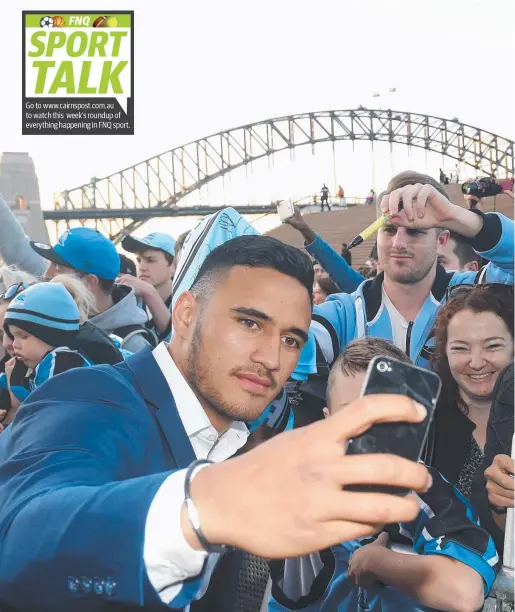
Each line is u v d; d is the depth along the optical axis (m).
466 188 1.63
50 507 0.50
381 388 0.42
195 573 0.45
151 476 0.49
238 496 0.40
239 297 0.72
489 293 1.44
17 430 0.68
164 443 0.75
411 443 0.42
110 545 0.46
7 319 1.50
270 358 0.72
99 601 0.48
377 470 0.37
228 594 0.97
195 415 0.77
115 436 0.67
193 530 0.42
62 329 1.47
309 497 0.38
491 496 1.28
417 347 1.61
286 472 0.39
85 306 1.61
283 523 0.39
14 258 1.92
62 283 1.59
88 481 0.57
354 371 1.27
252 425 1.26
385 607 1.22
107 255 1.76
